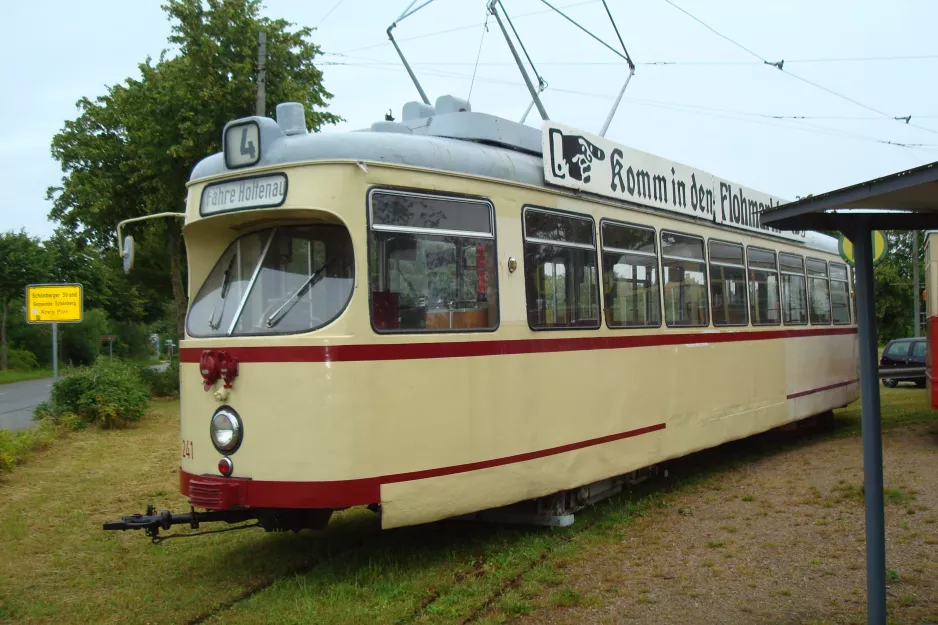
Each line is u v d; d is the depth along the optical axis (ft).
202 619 16.30
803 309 38.75
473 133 21.54
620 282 24.89
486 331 19.92
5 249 147.54
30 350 174.81
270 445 17.51
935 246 36.70
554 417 21.71
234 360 18.11
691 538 21.30
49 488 30.40
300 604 16.58
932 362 36.58
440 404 18.72
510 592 17.15
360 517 24.91
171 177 62.95
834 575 17.72
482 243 20.08
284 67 62.75
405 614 15.98
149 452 39.65
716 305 30.63
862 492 24.97
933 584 16.92
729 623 15.25
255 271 19.38
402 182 18.54
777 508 24.09
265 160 18.57
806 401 38.19
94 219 72.28
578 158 23.24
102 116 71.56
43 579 19.30
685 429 27.78
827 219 13.71
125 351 213.05
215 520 18.66
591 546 20.68
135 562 20.67
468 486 19.20
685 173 29.09
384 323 17.92
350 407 17.22
